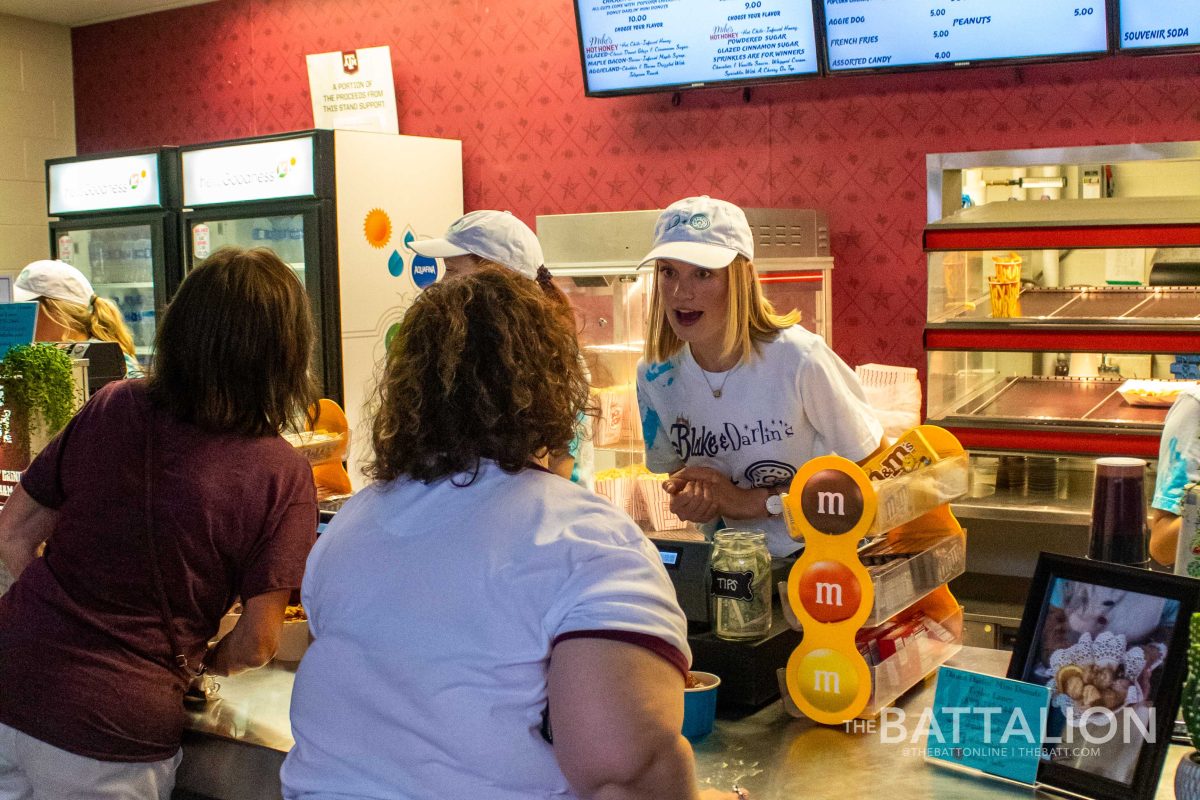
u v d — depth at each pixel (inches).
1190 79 154.9
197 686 77.8
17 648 69.8
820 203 182.7
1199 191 159.0
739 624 72.9
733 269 84.3
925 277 175.5
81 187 228.8
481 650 46.5
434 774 46.8
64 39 274.2
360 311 198.8
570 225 153.7
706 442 91.9
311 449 103.5
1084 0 151.6
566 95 207.0
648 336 92.0
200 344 71.7
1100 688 58.5
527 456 49.6
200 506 70.7
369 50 226.7
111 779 69.1
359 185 198.1
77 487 73.0
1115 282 147.5
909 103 173.9
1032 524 142.2
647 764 43.1
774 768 63.2
